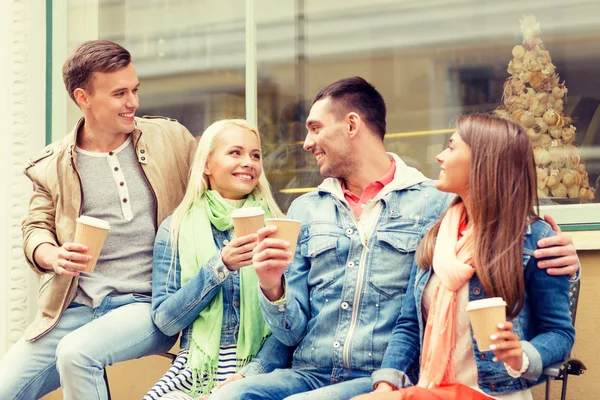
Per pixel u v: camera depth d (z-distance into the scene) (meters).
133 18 4.07
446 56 3.65
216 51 3.94
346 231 2.69
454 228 2.38
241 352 2.82
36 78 4.00
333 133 2.76
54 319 3.02
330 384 2.60
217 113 3.93
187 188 3.04
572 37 3.42
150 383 3.68
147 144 3.16
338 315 2.64
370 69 3.82
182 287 2.84
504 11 3.56
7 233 3.92
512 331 2.23
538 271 2.26
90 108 3.06
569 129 3.30
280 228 2.43
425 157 3.68
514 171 2.27
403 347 2.43
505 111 3.50
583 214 3.17
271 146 3.83
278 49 3.89
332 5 3.87
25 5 3.98
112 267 3.05
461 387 2.17
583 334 3.00
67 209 3.08
